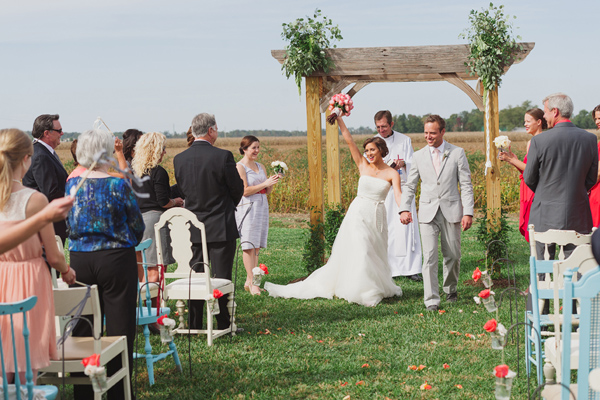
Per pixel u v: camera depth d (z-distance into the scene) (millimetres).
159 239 5559
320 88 8852
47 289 3400
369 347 5457
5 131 3281
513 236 12492
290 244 12102
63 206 2785
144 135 6395
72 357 3582
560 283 4137
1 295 3311
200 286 5609
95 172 4051
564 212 5680
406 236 8844
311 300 7465
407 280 8766
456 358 5070
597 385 2703
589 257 3580
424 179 6953
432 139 6887
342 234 7469
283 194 18109
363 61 8547
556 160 5668
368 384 4520
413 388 4422
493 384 4445
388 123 8992
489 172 8320
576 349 3645
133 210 4059
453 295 7215
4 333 3283
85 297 3492
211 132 6043
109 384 3723
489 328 3773
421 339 5660
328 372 4820
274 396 4359
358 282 7164
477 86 8852
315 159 8820
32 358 3312
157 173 6320
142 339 5812
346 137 7637
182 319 5855
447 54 8367
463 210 6902
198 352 5395
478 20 8102
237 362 5102
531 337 4453
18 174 3312
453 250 6965
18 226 2785
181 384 4637
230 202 5980
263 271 5996
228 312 5988
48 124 6141
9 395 3057
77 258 4023
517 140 63375
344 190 17469
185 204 5965
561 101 5770
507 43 8047
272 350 5426
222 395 4379
